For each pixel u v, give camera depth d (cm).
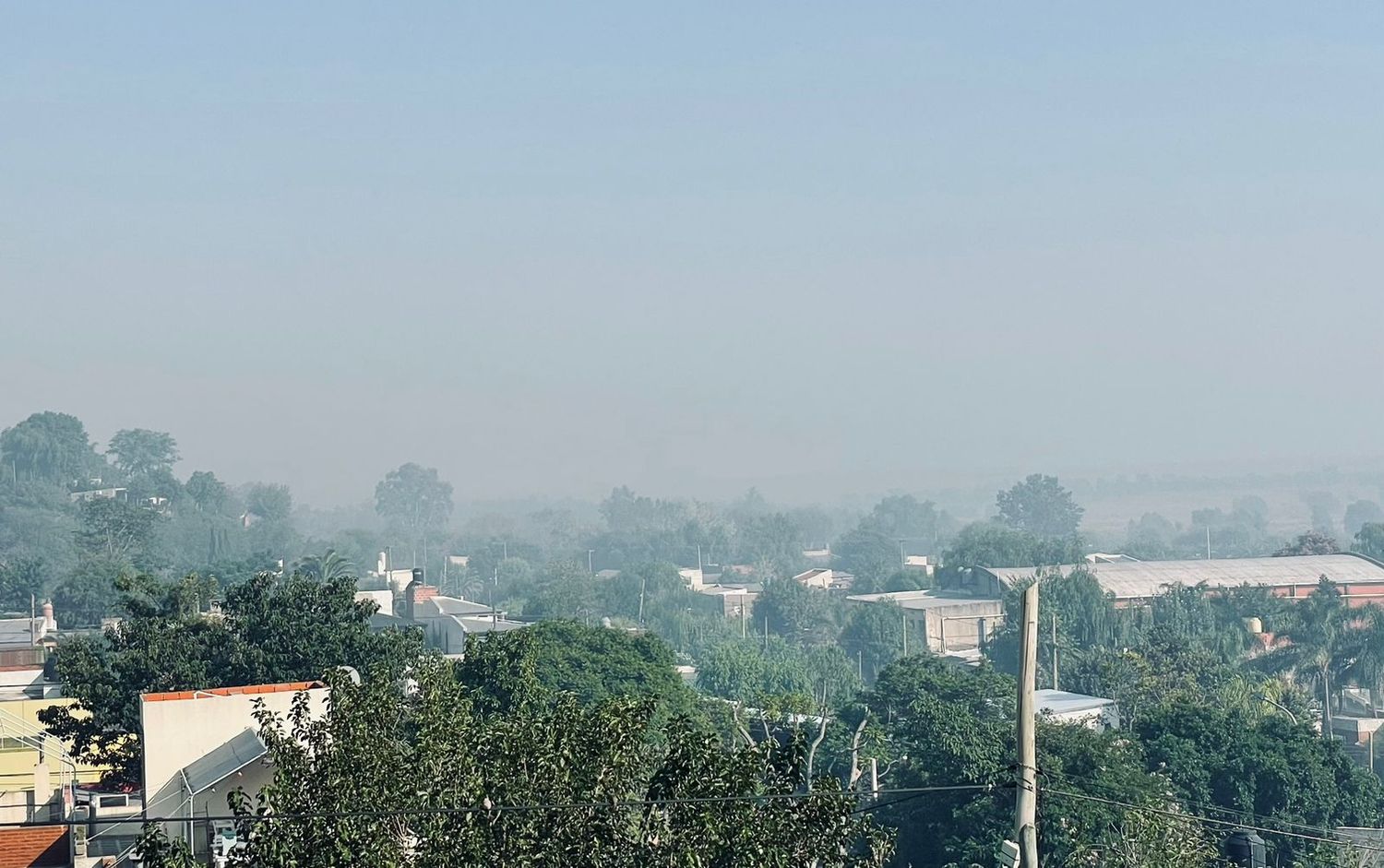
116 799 7462
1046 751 7225
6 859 4491
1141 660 13050
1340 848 7156
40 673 10406
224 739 5212
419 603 18762
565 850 2852
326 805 2989
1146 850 5506
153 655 7144
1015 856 2662
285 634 7412
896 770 8075
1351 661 16212
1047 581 18688
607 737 3020
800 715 9512
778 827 2933
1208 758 8031
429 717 3212
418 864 2847
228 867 2942
